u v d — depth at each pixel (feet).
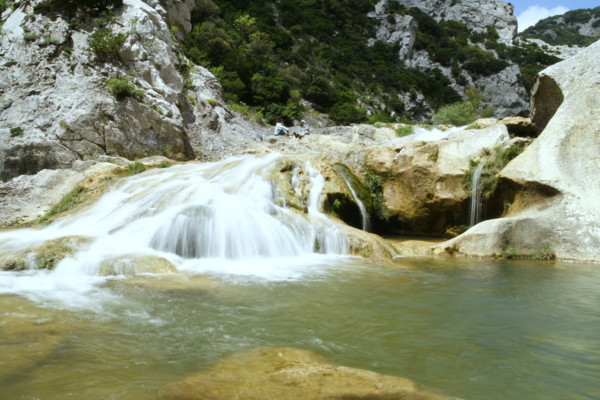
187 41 95.35
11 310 15.14
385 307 16.88
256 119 86.48
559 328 14.73
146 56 53.21
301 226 29.53
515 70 245.24
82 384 9.85
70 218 31.14
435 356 12.19
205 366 10.99
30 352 11.56
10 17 49.78
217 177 35.96
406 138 65.41
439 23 322.75
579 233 28.27
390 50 240.94
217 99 71.36
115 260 21.72
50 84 43.96
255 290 18.89
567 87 34.96
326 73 157.28
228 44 102.89
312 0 247.70
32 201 34.96
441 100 211.82
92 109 42.80
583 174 30.53
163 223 25.71
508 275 23.27
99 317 14.71
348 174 39.22
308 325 14.52
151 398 9.25
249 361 11.36
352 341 13.19
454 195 36.70
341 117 126.82
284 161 35.96
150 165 41.50
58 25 47.91
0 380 9.95
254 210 29.25
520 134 41.55
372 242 28.63
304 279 21.29
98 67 47.11
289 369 10.84
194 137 55.57
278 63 143.43
